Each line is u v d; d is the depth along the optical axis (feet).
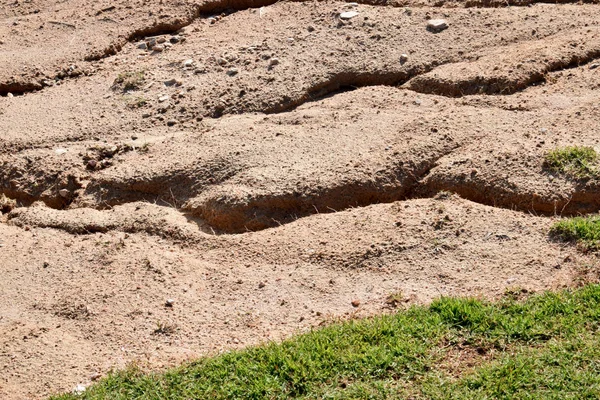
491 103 29.96
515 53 32.14
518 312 21.04
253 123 30.78
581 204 25.07
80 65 36.81
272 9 38.27
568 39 32.63
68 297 23.99
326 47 34.19
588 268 22.44
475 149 27.35
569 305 20.97
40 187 30.32
